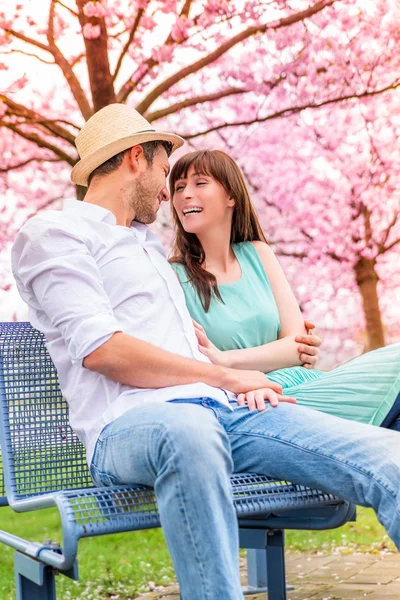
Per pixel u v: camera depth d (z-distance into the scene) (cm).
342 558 347
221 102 758
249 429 180
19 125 664
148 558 349
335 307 823
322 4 745
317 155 802
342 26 773
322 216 813
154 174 210
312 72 771
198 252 247
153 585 301
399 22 782
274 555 218
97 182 208
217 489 145
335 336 822
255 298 240
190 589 141
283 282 250
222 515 145
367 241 818
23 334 211
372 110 797
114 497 157
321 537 394
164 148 215
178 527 143
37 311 193
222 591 138
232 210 254
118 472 168
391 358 204
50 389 211
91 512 150
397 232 823
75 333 173
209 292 235
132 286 193
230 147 771
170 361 179
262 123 781
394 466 156
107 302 181
